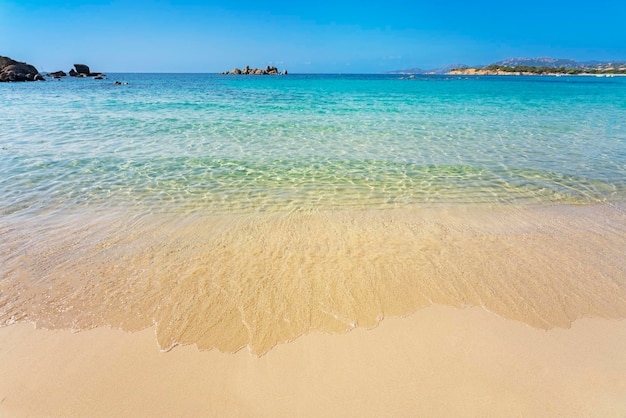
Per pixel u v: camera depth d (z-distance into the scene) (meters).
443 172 7.22
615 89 36.06
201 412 2.35
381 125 12.49
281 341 2.92
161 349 2.83
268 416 2.32
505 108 18.20
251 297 3.42
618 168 7.52
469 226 4.92
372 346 2.88
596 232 4.76
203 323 3.10
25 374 2.60
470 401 2.42
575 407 2.38
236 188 6.23
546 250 4.29
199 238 4.50
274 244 4.38
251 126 11.93
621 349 2.86
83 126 11.47
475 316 3.22
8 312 3.19
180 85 40.28
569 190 6.29
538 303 3.38
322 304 3.35
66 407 2.38
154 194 5.88
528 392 2.49
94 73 79.06
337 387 2.52
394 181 6.69
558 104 20.50
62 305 3.29
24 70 53.62
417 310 3.29
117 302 3.33
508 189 6.32
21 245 4.23
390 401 2.42
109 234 4.55
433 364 2.71
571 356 2.79
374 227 4.86
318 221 5.04
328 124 12.55
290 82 50.62
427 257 4.12
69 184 6.20
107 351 2.80
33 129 10.82
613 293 3.53
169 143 9.32
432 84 46.25
